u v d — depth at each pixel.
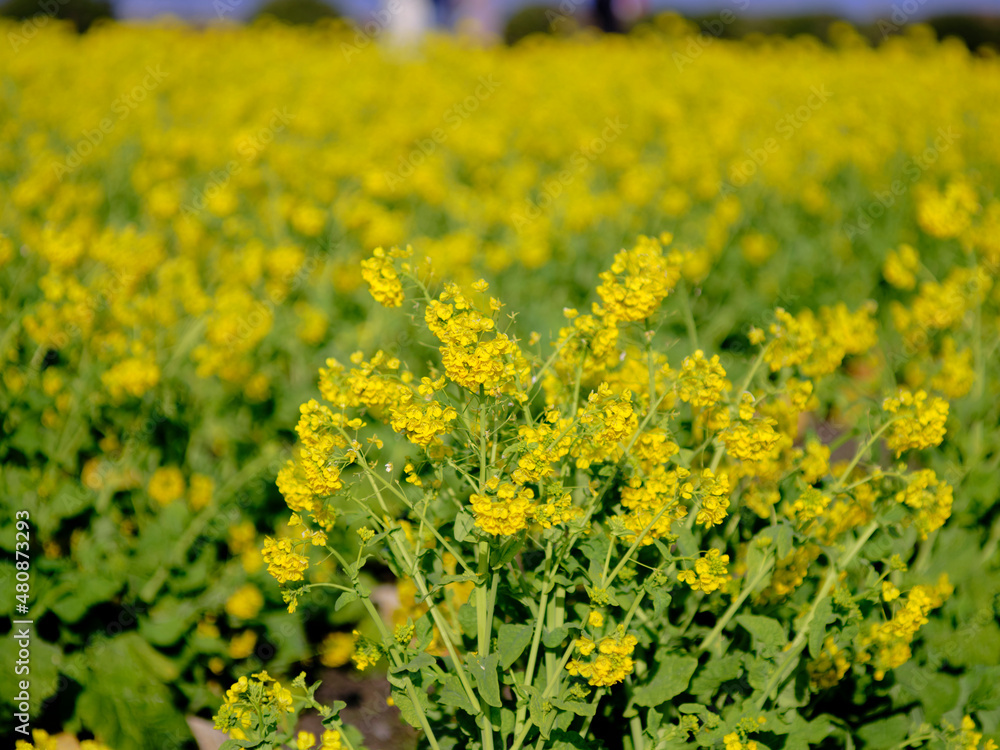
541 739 1.82
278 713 1.82
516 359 1.92
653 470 1.98
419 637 1.92
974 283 3.31
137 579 2.61
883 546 2.08
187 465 3.17
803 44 14.34
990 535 2.65
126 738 2.27
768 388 2.30
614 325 1.98
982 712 2.21
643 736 2.02
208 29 12.84
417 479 1.86
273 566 1.80
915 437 2.06
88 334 3.16
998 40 17.75
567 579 1.83
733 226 5.54
